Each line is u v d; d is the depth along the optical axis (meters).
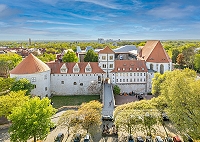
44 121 43.28
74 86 94.00
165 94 53.44
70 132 52.75
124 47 168.25
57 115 65.31
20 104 50.62
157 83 79.06
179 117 44.19
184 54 161.25
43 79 86.00
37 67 84.75
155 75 85.31
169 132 52.09
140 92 97.50
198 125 40.16
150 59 105.75
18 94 58.56
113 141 48.22
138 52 133.62
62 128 52.75
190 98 42.84
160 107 54.88
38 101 45.19
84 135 50.53
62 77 93.19
